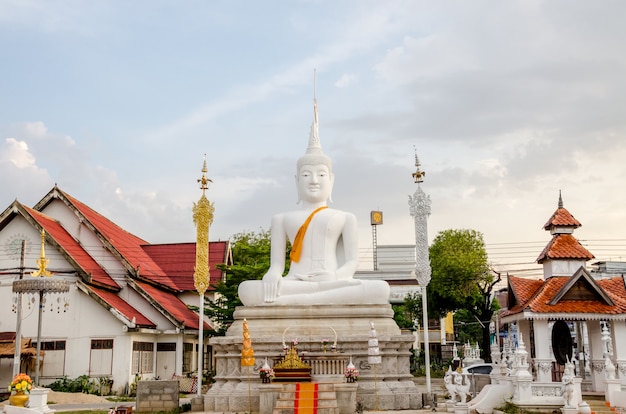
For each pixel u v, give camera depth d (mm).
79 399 29891
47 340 34531
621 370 21953
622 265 48781
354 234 28266
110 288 36938
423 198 27312
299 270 27641
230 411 23094
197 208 27266
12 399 20562
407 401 23188
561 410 18844
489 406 20578
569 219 25156
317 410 19984
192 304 44031
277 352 24000
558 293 22656
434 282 44750
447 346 58344
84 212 40000
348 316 25094
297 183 29703
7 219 36000
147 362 36250
